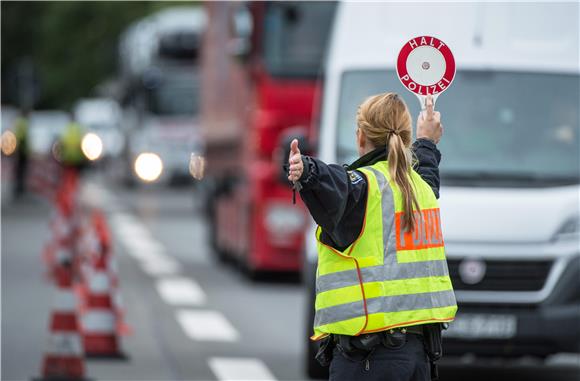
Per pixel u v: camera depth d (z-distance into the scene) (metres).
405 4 26.91
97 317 27.44
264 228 40.09
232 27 40.84
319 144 26.80
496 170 25.44
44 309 34.44
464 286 23.98
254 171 40.19
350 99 26.52
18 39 175.50
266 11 39.91
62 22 172.75
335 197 12.53
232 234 45.16
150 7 169.75
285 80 39.72
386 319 12.72
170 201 89.56
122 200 90.19
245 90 42.19
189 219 72.12
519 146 25.78
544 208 24.36
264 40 39.81
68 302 24.06
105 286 27.52
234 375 25.22
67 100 174.50
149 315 34.09
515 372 26.78
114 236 60.34
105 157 131.38
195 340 29.89
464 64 26.44
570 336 23.91
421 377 13.02
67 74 173.12
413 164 13.81
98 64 172.75
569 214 24.34
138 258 50.12
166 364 26.45
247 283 42.06
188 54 94.44
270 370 25.86
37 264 46.88
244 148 42.16
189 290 39.81
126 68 104.31
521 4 26.61
